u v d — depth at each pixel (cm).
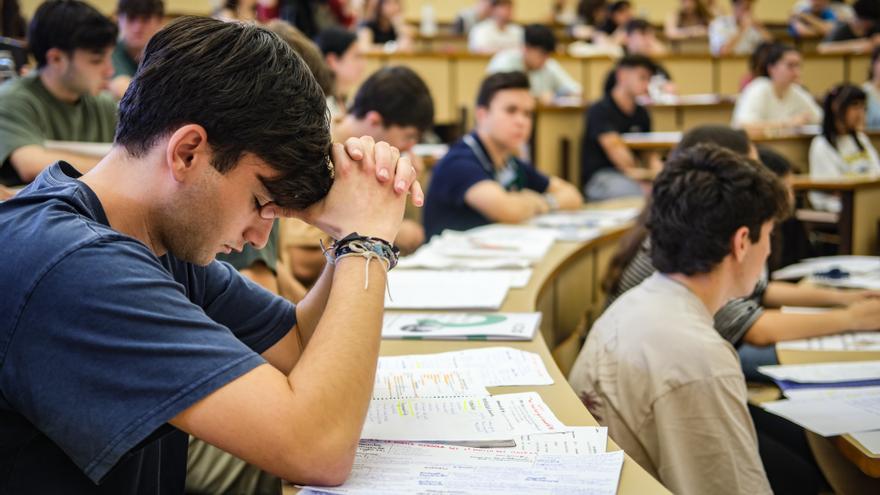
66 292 77
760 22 974
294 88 87
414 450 92
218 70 83
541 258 219
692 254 146
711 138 210
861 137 451
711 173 147
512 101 295
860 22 766
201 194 86
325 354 86
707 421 131
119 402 77
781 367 162
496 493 80
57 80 242
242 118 84
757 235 147
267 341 110
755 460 132
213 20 87
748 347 185
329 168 95
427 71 594
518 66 586
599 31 803
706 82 702
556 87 608
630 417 136
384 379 116
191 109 83
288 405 80
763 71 559
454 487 82
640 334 139
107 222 87
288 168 88
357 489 82
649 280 154
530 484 82
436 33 823
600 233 261
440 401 107
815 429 128
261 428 78
